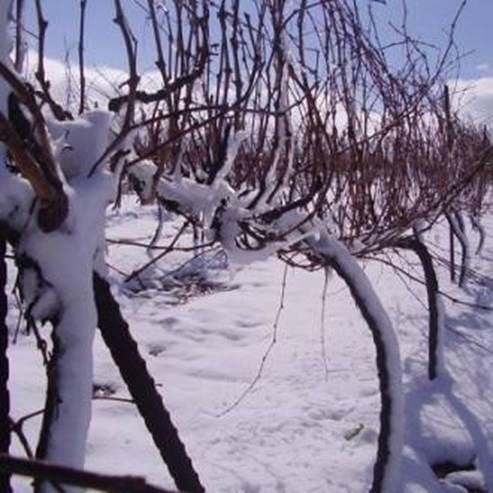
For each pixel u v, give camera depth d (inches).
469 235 511.5
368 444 199.0
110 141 87.7
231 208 114.5
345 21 132.3
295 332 287.4
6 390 77.9
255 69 105.7
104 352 260.7
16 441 188.9
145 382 90.5
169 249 113.3
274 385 238.2
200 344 283.3
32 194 75.2
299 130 128.0
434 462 202.7
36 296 76.6
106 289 87.6
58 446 76.8
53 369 77.8
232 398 227.1
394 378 155.8
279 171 124.4
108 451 190.7
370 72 147.4
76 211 76.4
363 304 151.6
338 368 249.0
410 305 314.2
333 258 146.0
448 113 197.2
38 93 89.8
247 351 269.3
